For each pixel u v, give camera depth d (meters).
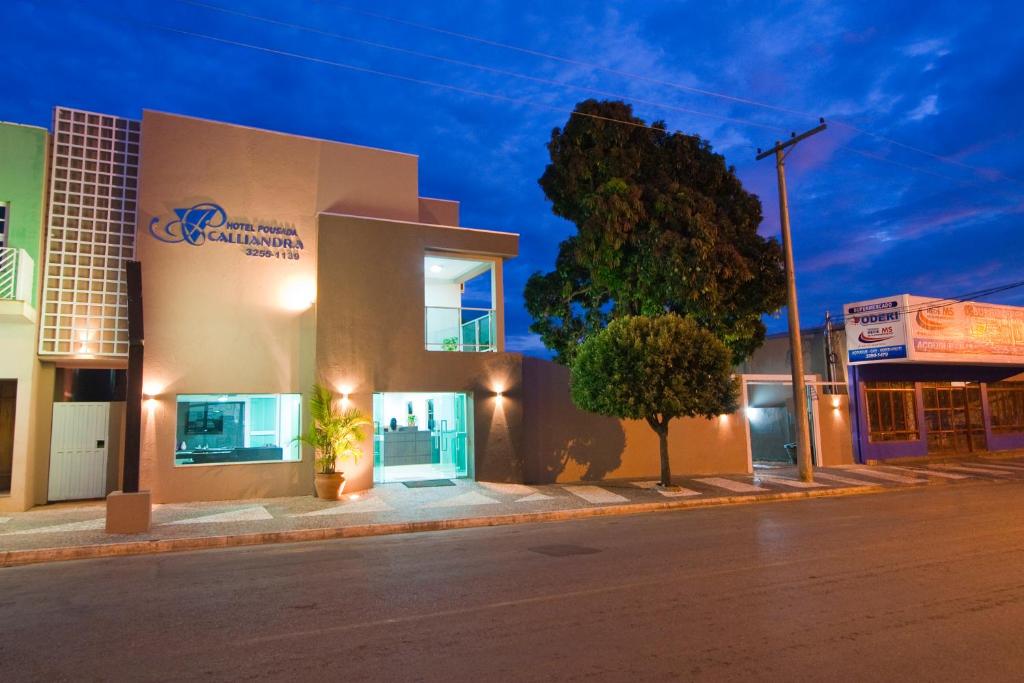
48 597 7.29
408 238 16.92
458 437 18.64
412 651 5.20
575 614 6.13
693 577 7.52
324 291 15.84
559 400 18.64
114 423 15.07
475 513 12.88
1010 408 27.91
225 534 10.83
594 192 20.55
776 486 17.12
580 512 13.30
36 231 13.87
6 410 13.67
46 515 12.72
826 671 4.66
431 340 20.34
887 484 17.61
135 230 14.84
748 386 23.31
